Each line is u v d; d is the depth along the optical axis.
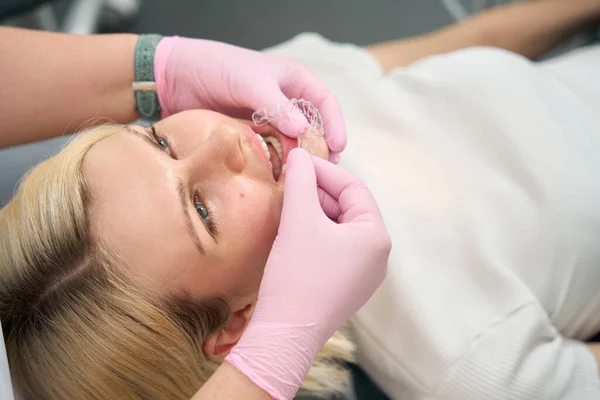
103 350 0.80
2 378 0.75
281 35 1.91
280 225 0.79
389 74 1.27
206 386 0.72
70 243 0.78
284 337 0.74
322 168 0.85
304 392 1.05
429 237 1.01
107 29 1.84
